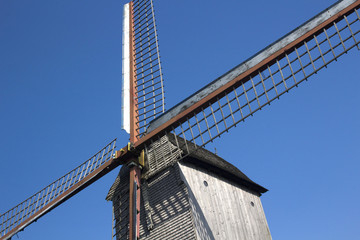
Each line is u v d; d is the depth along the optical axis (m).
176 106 14.87
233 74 13.78
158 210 17.80
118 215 16.69
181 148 18.03
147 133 15.41
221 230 17.77
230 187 20.61
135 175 15.23
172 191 17.62
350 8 12.24
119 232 16.64
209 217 17.56
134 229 13.90
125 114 16.45
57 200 16.69
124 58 18.58
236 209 19.81
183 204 17.00
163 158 18.14
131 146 15.30
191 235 16.09
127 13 20.44
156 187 18.30
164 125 14.80
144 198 18.28
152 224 17.59
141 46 18.72
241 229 19.17
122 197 18.53
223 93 13.79
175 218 17.00
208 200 18.20
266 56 13.28
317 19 12.77
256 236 19.98
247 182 21.94
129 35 19.31
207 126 13.96
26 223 17.12
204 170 19.42
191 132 14.35
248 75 13.38
